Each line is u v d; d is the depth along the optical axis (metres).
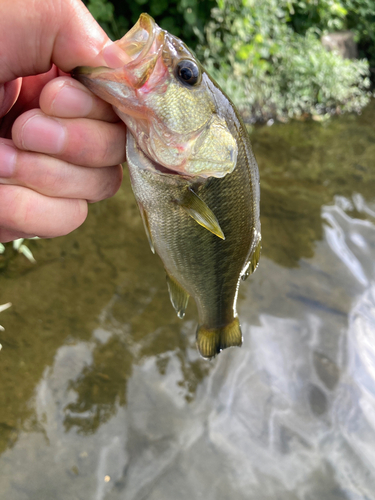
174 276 0.23
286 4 1.20
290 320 0.50
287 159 0.88
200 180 0.19
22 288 0.43
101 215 0.55
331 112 1.21
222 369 0.43
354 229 0.67
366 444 0.39
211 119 0.18
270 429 0.39
